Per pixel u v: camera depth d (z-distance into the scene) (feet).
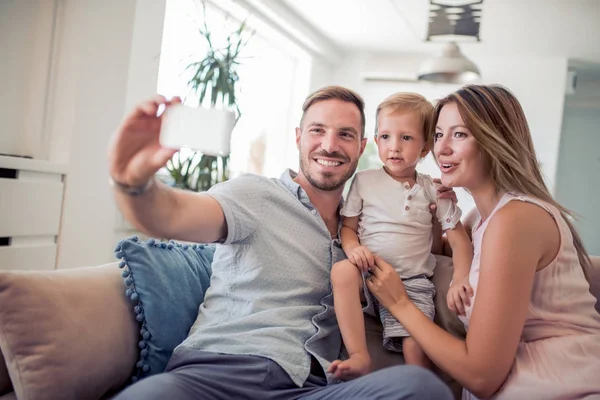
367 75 22.07
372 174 6.13
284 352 4.45
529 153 4.81
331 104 5.43
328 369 4.53
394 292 4.75
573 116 24.36
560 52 19.13
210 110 3.19
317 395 4.16
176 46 13.71
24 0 8.41
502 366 4.03
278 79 20.01
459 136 4.75
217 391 4.18
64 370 4.02
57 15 8.68
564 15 15.64
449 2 13.62
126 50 9.66
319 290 5.07
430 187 5.93
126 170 3.25
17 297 3.98
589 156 24.20
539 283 4.38
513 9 15.48
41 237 8.16
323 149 5.33
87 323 4.27
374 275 4.90
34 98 8.67
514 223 4.22
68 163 8.54
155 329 4.70
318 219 5.20
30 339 3.97
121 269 4.99
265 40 18.66
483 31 17.58
